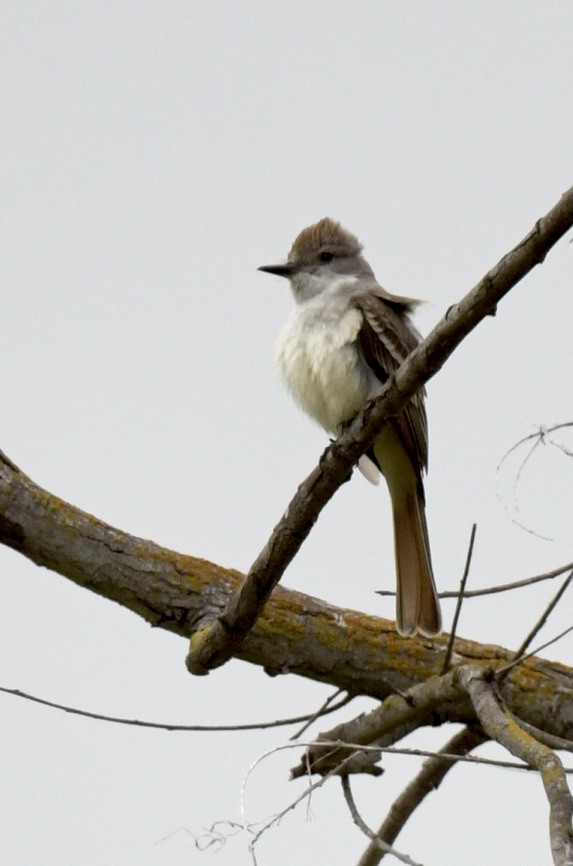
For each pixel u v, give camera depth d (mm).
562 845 5961
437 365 7883
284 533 8453
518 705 9617
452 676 8148
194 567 9609
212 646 9062
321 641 9680
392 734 8836
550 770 6641
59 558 9422
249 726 8664
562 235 6984
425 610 9773
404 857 7246
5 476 9312
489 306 7441
